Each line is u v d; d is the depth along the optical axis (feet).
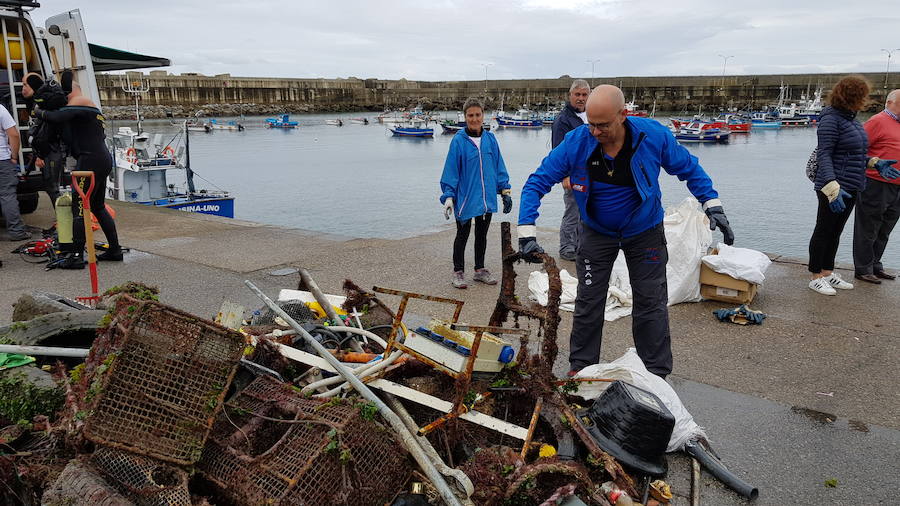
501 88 344.08
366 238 29.78
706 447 11.46
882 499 10.18
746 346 16.38
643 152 12.38
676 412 11.45
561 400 10.73
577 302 13.78
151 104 293.23
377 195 103.86
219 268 23.71
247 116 312.29
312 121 298.35
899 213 21.86
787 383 14.28
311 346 11.99
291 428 9.07
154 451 8.66
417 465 9.26
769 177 108.68
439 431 10.05
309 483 8.29
